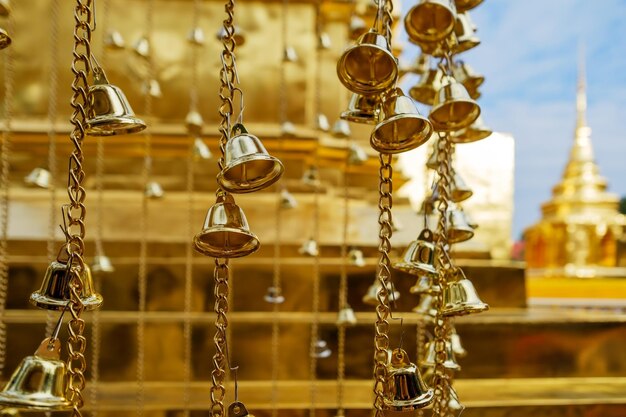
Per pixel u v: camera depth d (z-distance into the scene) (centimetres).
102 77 164
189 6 532
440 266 198
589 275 835
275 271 388
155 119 520
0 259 319
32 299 156
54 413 306
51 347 148
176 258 428
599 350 408
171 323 379
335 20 572
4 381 354
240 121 161
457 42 231
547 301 769
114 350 373
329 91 566
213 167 527
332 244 445
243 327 383
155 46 525
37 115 505
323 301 422
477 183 743
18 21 507
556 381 402
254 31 540
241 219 158
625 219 887
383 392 169
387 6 175
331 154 551
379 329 169
